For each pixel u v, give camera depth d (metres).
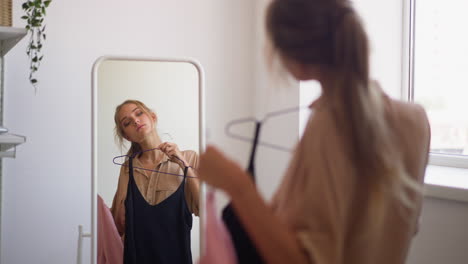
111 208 1.83
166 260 1.85
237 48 2.49
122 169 1.84
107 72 1.83
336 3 0.89
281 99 2.32
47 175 2.14
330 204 0.85
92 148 1.81
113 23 2.23
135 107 1.86
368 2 2.19
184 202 1.87
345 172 0.86
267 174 2.44
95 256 1.81
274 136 2.38
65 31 2.15
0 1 1.60
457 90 2.09
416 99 2.25
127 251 1.82
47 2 1.82
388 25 2.23
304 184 0.88
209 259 0.96
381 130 0.86
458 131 2.09
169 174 1.87
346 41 0.87
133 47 2.27
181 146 1.88
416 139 0.97
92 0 2.19
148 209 1.84
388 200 0.91
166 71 1.89
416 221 1.01
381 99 0.94
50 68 2.13
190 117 1.90
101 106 1.83
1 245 2.08
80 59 2.18
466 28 2.05
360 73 0.87
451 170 2.02
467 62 2.05
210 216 0.99
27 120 2.09
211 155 0.91
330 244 0.85
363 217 0.89
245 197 0.88
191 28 2.39
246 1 2.50
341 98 0.87
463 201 1.63
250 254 1.05
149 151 1.86
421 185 0.99
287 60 0.92
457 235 1.66
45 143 2.13
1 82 1.97
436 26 2.17
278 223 0.88
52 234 2.16
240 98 2.51
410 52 2.25
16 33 1.59
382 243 0.94
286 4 0.90
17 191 2.10
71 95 2.17
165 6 2.33
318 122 0.89
